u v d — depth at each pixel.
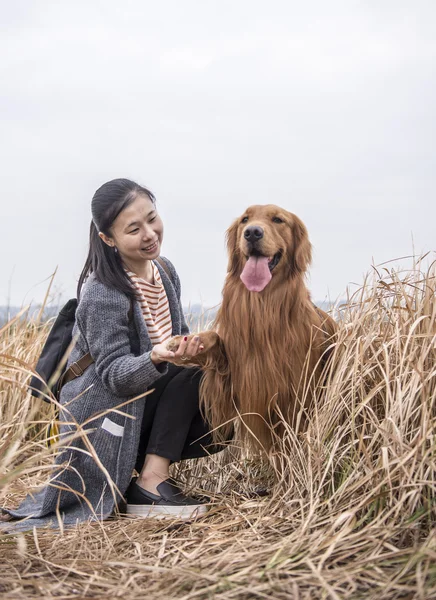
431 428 2.16
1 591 1.79
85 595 1.79
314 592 1.73
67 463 2.51
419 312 2.64
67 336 2.93
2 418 3.66
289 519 2.33
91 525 2.53
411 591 1.67
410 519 2.01
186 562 2.02
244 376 2.87
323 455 2.53
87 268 2.97
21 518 2.69
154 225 2.88
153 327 2.95
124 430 2.72
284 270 2.92
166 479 2.79
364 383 2.66
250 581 1.79
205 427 2.96
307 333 2.88
